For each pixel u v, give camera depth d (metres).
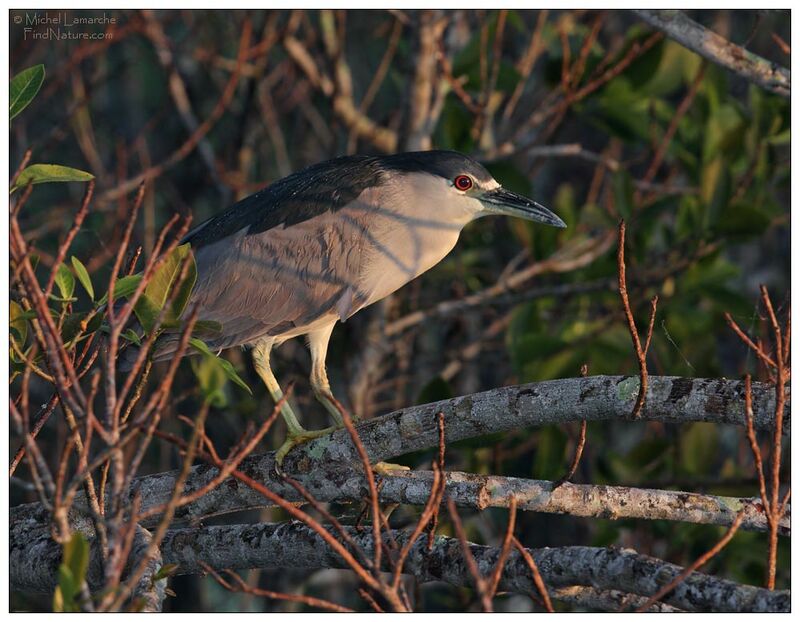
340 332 11.88
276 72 14.39
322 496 6.77
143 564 4.60
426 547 6.20
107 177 13.59
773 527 5.35
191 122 13.33
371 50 16.33
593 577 5.62
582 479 11.33
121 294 5.93
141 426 4.93
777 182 11.71
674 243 11.16
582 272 11.66
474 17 13.44
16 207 5.36
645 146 13.38
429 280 12.82
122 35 13.75
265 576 12.52
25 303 5.87
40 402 12.31
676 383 6.07
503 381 13.21
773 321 5.42
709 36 8.66
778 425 5.40
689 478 10.00
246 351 12.43
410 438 6.66
